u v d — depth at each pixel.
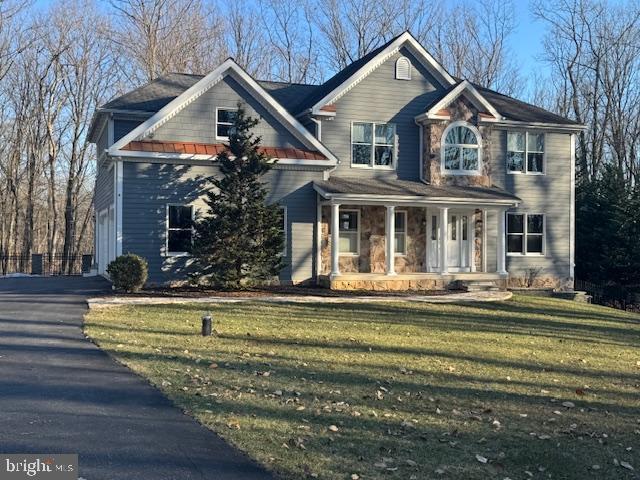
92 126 24.12
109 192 21.84
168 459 5.47
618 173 28.84
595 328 16.05
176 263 20.05
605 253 26.95
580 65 38.66
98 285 20.86
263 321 14.20
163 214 19.95
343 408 7.34
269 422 6.62
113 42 39.84
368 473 5.37
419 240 24.00
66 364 9.15
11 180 40.81
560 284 25.80
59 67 40.69
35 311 14.72
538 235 25.70
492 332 14.23
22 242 47.25
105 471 5.16
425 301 18.75
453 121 23.75
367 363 10.17
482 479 5.44
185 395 7.54
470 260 24.64
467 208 23.42
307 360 10.17
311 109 22.55
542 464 5.91
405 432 6.58
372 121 23.55
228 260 18.70
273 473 5.25
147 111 21.45
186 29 41.22
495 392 8.61
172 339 11.52
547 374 10.12
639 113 36.88
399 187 22.48
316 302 17.61
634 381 9.94
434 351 11.58
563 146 25.98
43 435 5.99
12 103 41.06
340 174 23.16
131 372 8.70
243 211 18.84
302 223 21.62
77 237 50.69
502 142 25.09
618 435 6.94
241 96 21.08
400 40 23.61
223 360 9.77
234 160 19.16
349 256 22.94
